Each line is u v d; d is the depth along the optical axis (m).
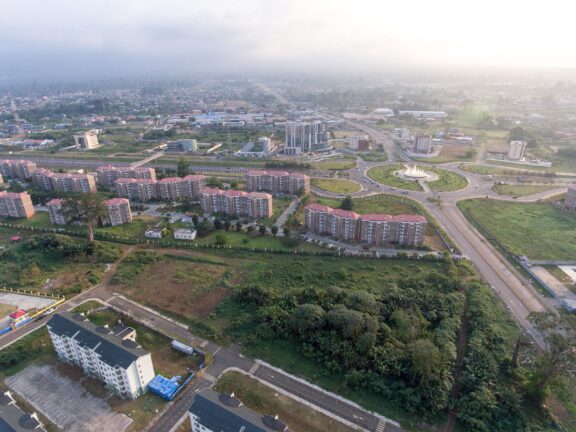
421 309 151.88
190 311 156.88
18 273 185.62
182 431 104.88
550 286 172.38
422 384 114.19
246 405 112.25
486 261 197.38
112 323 150.25
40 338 142.25
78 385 121.50
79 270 189.75
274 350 134.50
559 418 107.81
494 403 108.31
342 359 127.50
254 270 187.88
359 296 150.00
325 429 105.31
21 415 95.12
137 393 116.19
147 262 197.25
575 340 103.75
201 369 126.56
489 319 145.12
